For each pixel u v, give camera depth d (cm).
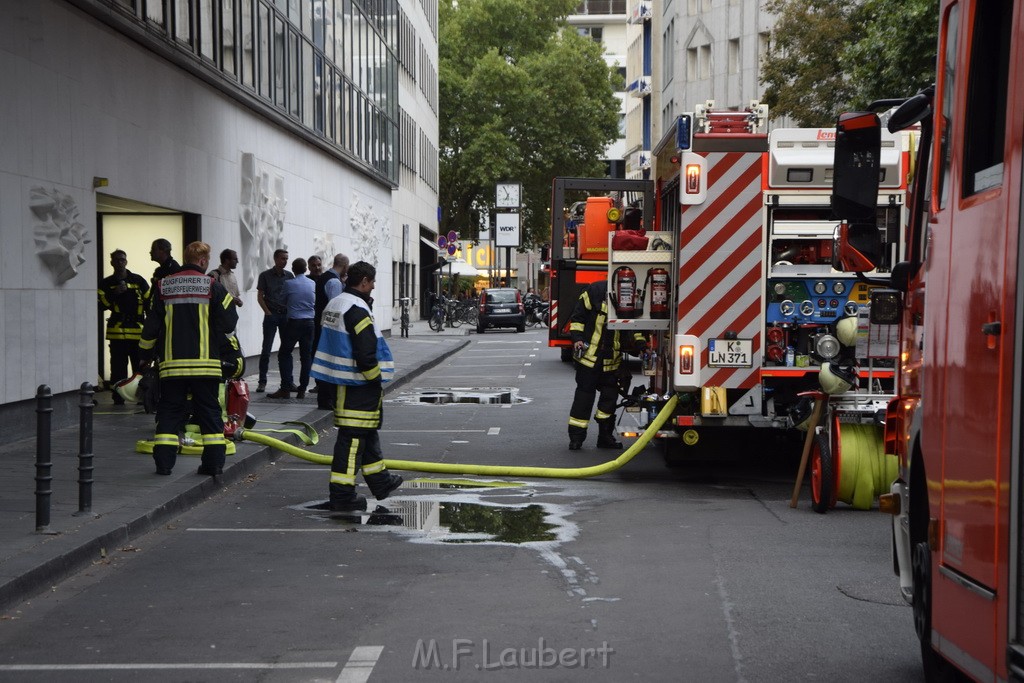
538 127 7400
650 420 1258
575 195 7556
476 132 7456
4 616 690
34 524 878
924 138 584
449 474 1248
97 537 839
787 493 1141
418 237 6347
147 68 1862
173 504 1005
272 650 619
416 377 2647
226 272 1795
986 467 416
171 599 729
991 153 433
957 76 469
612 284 1219
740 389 1169
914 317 573
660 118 6612
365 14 3966
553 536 924
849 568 809
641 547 880
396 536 926
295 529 955
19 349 1405
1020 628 387
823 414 1073
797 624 666
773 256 1176
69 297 1552
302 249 3039
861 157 575
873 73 2591
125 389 1307
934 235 496
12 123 1390
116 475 1120
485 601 720
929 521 500
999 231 409
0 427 1359
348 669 586
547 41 7994
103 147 1669
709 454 1253
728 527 962
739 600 721
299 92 2966
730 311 1165
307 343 1897
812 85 3281
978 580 425
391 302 4722
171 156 1984
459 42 7769
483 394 2212
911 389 574
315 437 1439
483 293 5194
